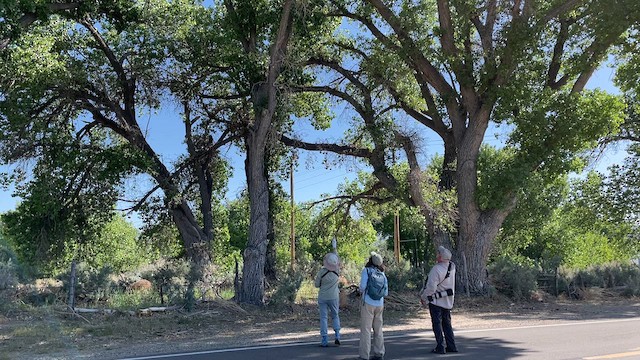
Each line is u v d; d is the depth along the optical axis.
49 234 21.58
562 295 20.86
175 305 14.63
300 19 18.55
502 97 18.14
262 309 15.84
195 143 24.78
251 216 17.50
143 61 21.38
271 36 19.75
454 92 19.86
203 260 20.38
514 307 17.73
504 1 18.22
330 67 22.75
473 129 19.41
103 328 11.89
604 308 17.53
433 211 19.55
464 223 19.53
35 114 20.41
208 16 21.09
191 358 8.78
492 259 31.28
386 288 8.77
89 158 21.42
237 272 17.09
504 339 10.66
